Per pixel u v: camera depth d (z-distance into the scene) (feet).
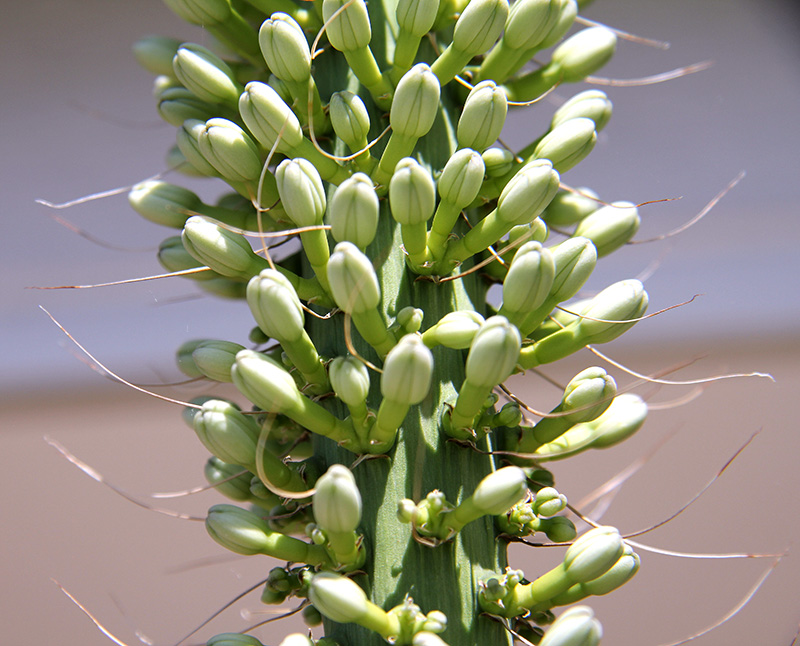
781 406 3.94
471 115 2.23
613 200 4.37
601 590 2.21
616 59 4.53
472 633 2.19
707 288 4.20
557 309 2.31
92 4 4.28
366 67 2.27
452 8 2.33
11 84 4.22
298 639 2.15
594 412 2.26
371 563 2.19
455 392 2.24
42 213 4.22
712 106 4.50
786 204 4.37
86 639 3.52
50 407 3.92
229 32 2.35
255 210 2.34
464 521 2.17
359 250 2.15
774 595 3.62
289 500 2.26
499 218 2.22
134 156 4.37
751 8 4.55
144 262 4.27
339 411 2.23
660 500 3.76
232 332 4.19
